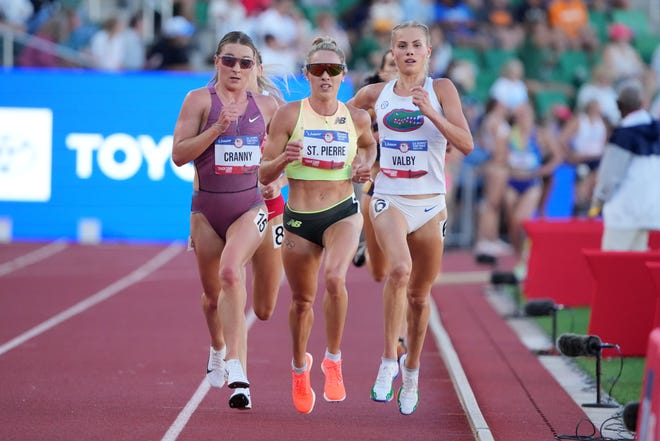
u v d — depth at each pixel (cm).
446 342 3184
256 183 2256
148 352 3078
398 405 2336
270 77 2578
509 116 5725
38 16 6512
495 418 2303
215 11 6756
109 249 5662
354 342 3297
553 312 3134
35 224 5903
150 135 5916
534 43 7344
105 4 6988
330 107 2205
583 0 8062
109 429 2169
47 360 2941
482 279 4881
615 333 2989
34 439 2081
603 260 2975
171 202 5928
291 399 2491
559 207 5928
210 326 2350
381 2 7169
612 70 7150
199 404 2414
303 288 2230
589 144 5856
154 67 6425
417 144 2230
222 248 2272
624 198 3397
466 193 5984
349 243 2170
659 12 8456
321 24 6862
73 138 5897
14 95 5862
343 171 2208
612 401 2467
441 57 6706
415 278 2270
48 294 4238
